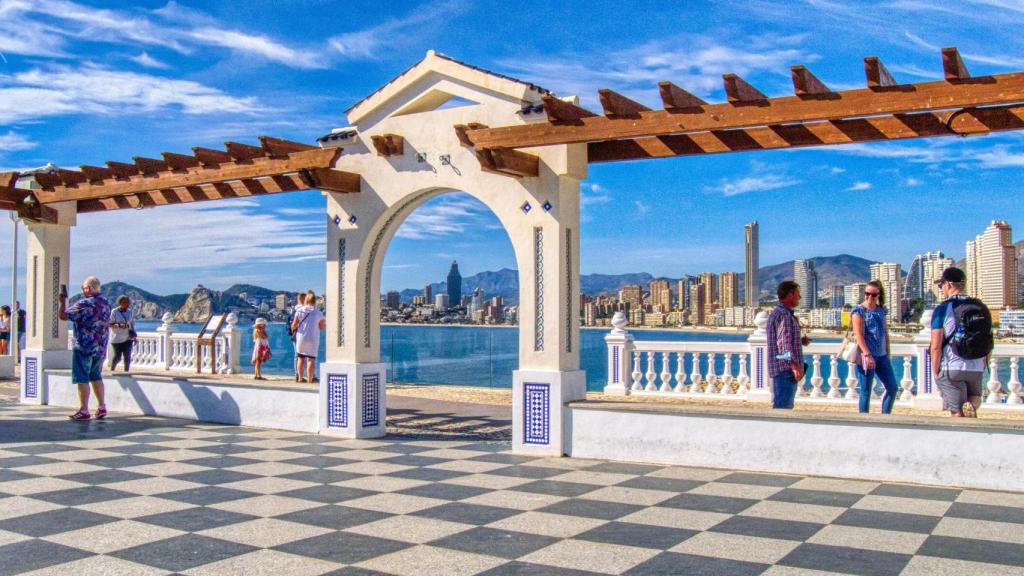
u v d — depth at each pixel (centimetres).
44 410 1392
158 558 545
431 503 704
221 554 554
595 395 1591
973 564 517
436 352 4531
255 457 942
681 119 817
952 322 828
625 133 847
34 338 1496
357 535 601
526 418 967
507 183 984
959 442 754
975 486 747
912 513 655
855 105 730
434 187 1046
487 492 750
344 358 1109
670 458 890
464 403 1528
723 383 1504
